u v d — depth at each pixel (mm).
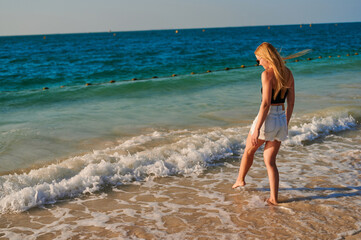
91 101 9164
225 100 8984
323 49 34750
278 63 3223
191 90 10680
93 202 3602
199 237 2891
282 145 5496
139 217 3270
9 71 21391
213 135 5629
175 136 5766
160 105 8445
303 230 2984
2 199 3486
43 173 4062
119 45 55812
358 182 4078
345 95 9328
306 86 10938
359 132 6242
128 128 6352
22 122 6781
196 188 3961
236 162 4836
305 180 4129
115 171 4266
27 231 3012
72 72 20484
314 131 6133
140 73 19578
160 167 4422
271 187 3514
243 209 3406
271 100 3287
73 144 5430
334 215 3260
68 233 2980
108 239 2881
